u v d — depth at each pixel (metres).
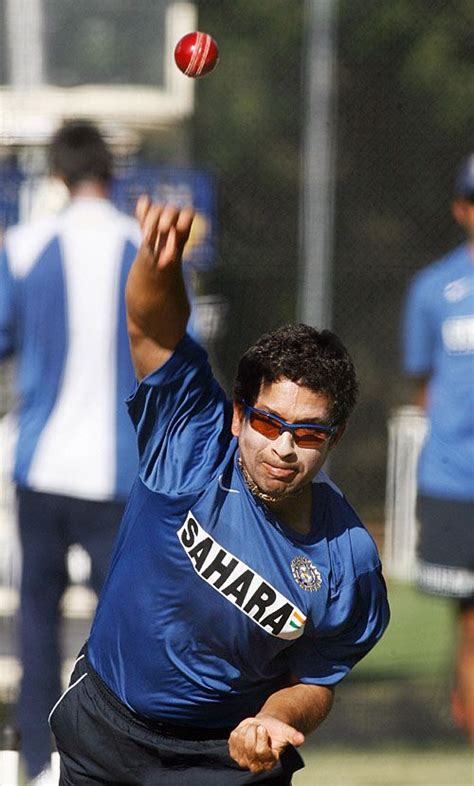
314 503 11.29
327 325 32.31
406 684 25.73
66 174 18.80
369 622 11.59
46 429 18.66
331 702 11.78
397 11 42.66
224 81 42.50
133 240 18.69
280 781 11.95
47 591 18.94
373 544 11.53
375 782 20.53
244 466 10.88
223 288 37.09
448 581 21.52
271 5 43.03
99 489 18.53
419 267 39.81
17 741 16.23
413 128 42.41
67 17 27.31
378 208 42.09
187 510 11.02
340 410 10.60
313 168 32.69
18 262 18.62
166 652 11.41
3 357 18.95
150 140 28.48
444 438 21.53
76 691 12.04
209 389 11.25
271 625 11.16
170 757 11.76
